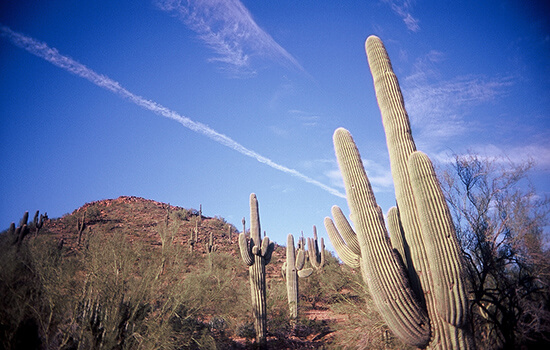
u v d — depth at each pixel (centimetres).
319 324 1346
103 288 761
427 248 565
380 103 728
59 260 777
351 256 855
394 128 683
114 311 746
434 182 580
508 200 797
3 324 643
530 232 770
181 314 860
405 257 675
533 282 741
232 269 2195
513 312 668
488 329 711
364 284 829
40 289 726
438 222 561
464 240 815
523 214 774
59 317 722
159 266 864
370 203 639
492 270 749
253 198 1341
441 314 543
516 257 761
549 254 742
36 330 697
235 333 1236
